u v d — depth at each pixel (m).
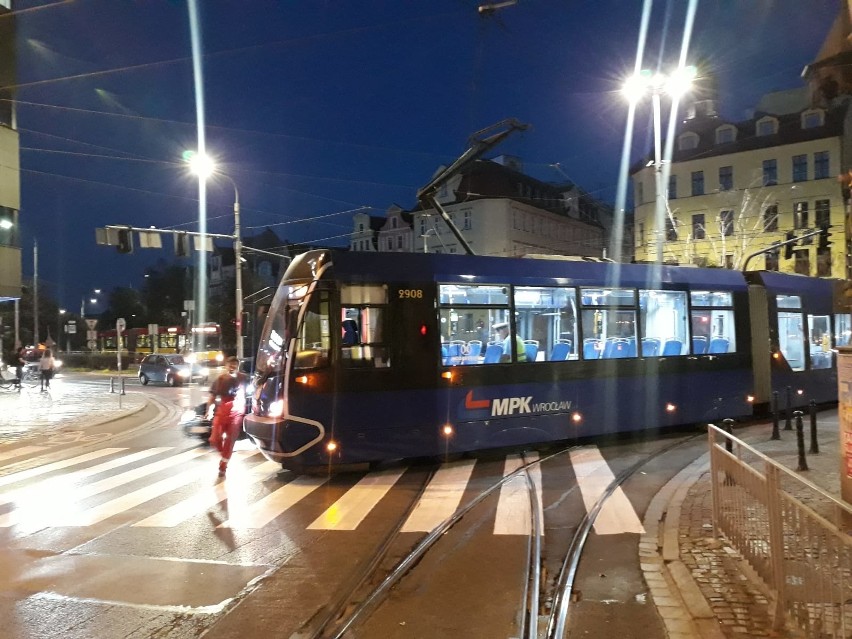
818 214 47.47
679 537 6.57
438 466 10.91
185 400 26.42
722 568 5.64
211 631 4.77
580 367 11.88
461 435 10.62
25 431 16.95
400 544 6.82
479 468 10.71
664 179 24.62
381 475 10.28
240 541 7.03
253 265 68.44
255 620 4.96
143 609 5.18
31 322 67.44
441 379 10.45
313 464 9.75
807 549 4.14
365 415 9.95
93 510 8.53
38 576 5.99
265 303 11.39
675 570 5.64
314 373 9.75
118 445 14.45
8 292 27.12
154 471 11.19
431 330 10.43
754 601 4.91
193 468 11.38
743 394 14.20
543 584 5.65
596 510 7.96
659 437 13.42
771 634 4.36
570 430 11.73
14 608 5.23
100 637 4.69
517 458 11.49
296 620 4.96
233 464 11.71
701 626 4.50
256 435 9.98
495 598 5.33
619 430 12.30
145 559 6.44
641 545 6.54
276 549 6.73
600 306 12.24
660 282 13.09
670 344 13.14
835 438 12.53
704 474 9.70
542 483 9.55
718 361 13.82
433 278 10.53
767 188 49.38
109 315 79.50
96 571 6.10
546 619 4.89
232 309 53.75
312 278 9.94
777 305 15.16
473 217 56.81
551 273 11.71
